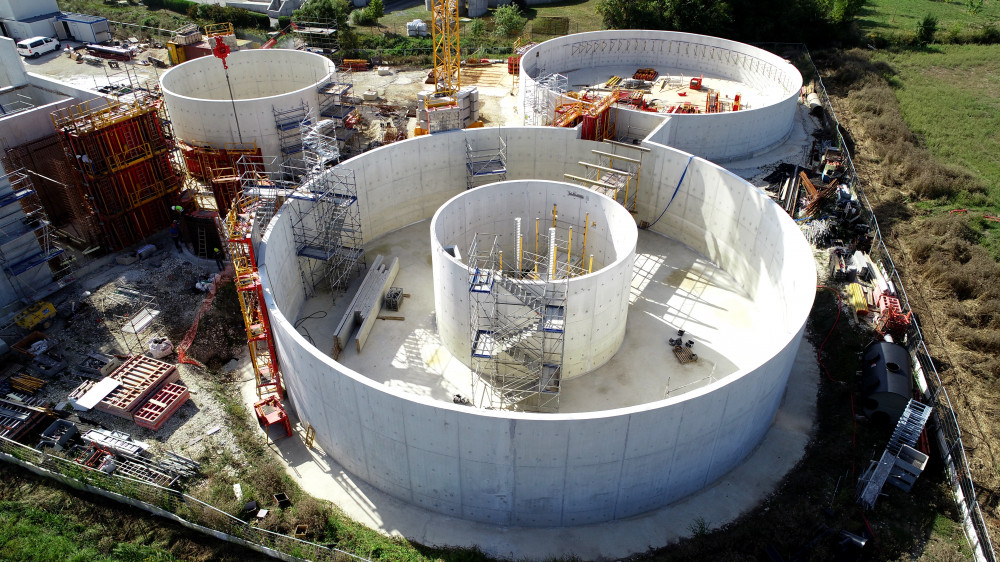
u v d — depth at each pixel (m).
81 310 24.88
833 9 53.66
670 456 17.47
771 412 20.45
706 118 33.81
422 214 31.95
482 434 16.23
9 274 24.05
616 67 47.88
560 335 21.44
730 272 28.38
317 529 17.44
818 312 25.47
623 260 21.92
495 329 21.41
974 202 32.50
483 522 18.20
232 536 17.09
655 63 47.88
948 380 22.56
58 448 19.36
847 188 32.84
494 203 26.81
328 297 26.94
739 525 17.89
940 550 16.97
